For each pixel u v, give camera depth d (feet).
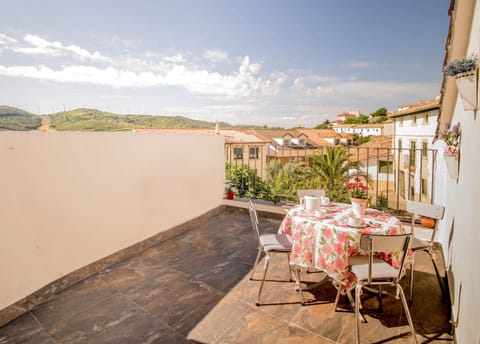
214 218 17.07
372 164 64.03
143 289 9.34
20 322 7.75
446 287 9.03
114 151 11.39
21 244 8.27
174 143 14.48
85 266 10.27
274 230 14.76
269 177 21.97
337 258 7.47
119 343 6.89
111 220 11.30
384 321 7.50
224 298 8.71
